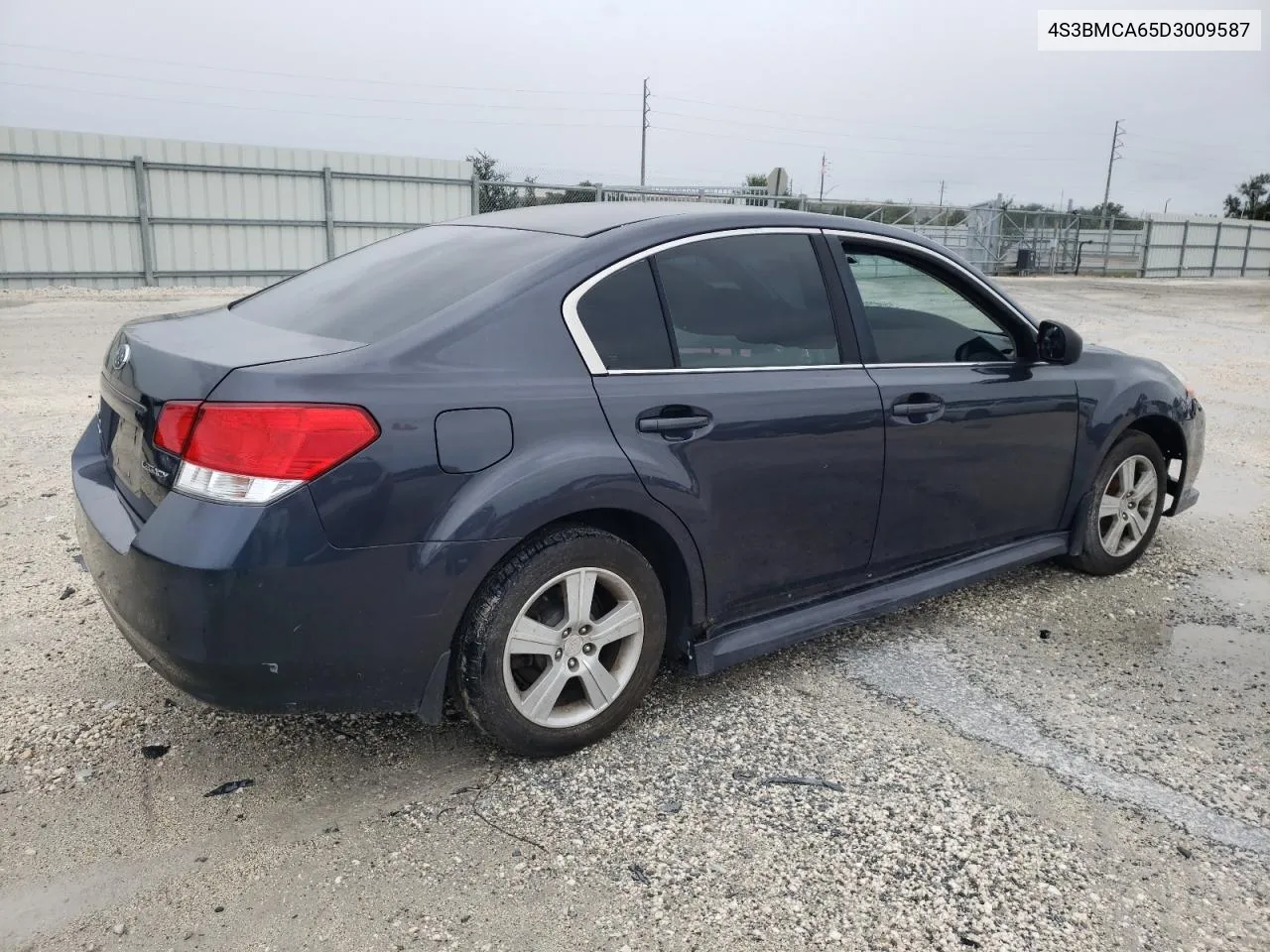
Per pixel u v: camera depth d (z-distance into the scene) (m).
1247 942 2.25
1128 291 28.27
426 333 2.57
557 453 2.64
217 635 2.30
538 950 2.14
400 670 2.54
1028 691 3.44
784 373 3.19
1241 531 5.40
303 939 2.15
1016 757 3.00
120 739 2.94
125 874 2.35
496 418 2.56
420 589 2.48
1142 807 2.76
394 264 3.17
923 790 2.80
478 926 2.21
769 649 3.26
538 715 2.79
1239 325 18.86
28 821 2.54
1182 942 2.24
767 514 3.15
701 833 2.57
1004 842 2.57
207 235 21.23
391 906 2.26
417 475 2.44
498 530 2.54
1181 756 3.04
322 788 2.73
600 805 2.68
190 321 3.04
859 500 3.39
